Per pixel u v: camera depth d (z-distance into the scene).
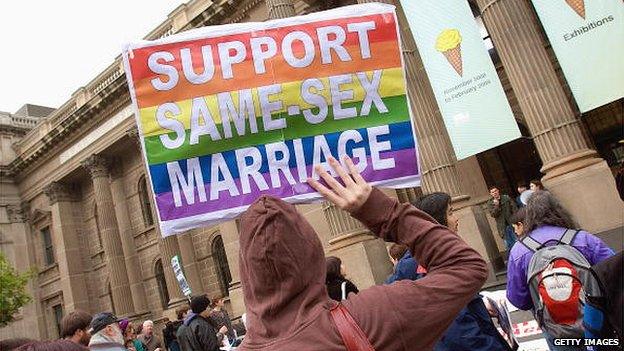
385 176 2.59
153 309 23.75
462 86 10.32
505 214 10.80
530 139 14.59
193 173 2.60
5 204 29.08
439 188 11.76
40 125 28.41
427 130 12.11
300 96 2.63
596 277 2.03
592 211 9.65
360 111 2.64
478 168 14.48
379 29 2.71
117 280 24.09
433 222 1.49
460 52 10.39
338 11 2.72
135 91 2.61
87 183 27.69
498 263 11.37
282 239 1.30
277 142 2.61
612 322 2.01
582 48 9.08
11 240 28.70
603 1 8.93
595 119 13.92
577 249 2.94
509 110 9.77
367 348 1.20
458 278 1.34
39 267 28.86
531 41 10.87
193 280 21.19
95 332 4.81
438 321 1.28
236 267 17.88
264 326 1.29
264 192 2.58
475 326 2.57
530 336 5.90
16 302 22.59
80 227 27.80
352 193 1.51
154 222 23.73
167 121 2.61
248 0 18.34
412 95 12.36
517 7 11.09
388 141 2.63
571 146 10.19
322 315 1.26
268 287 1.32
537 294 2.96
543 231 3.09
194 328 6.23
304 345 1.21
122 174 25.50
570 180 9.91
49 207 28.42
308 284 1.31
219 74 2.65
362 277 12.57
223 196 2.59
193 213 2.56
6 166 29.44
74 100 26.78
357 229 13.14
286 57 2.67
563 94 10.60
